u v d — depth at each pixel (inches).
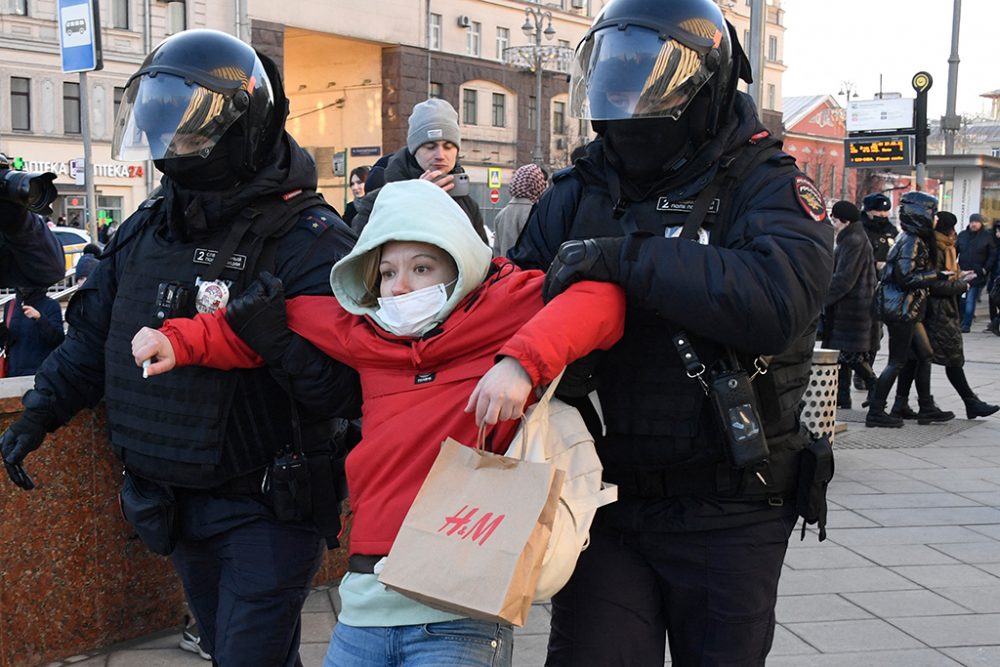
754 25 305.3
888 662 138.9
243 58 100.8
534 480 72.3
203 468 99.3
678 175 85.4
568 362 76.3
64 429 134.9
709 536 85.4
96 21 266.1
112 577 141.2
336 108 1462.8
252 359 96.6
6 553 131.1
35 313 220.7
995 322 616.4
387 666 78.9
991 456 271.6
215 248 101.4
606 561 88.0
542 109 1633.9
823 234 81.0
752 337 77.5
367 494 82.8
